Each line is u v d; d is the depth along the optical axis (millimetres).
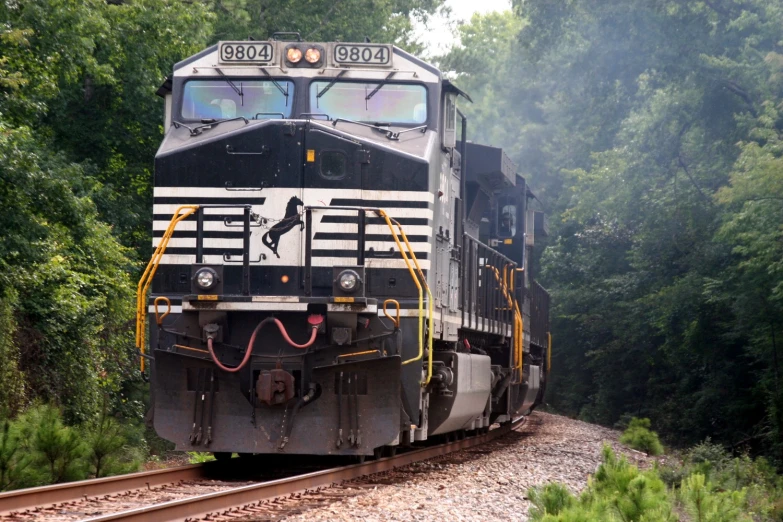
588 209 59031
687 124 49969
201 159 23344
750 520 18234
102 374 38375
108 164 47719
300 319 22625
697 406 53125
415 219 23422
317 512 16719
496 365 35562
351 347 22312
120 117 47312
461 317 28859
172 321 22750
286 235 23141
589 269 72875
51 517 15586
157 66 47125
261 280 23031
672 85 49625
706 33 48250
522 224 41656
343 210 23109
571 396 84562
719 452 37375
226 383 22219
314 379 22125
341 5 65062
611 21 51500
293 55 24438
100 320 37562
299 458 26812
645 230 55250
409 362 22750
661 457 38812
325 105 24344
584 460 31531
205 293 22234
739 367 50469
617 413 73812
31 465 20562
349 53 24609
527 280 43125
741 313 42750
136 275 48562
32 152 34625
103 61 44750
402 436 24656
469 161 33594
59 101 44625
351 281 21938
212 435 22109
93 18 40344
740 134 46125
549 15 60094
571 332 82812
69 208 32406
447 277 26797
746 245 40688
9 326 30297
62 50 38688
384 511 17266
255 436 22062
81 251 36938
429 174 23656
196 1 48500
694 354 53281
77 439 21922
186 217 23156
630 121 55156
